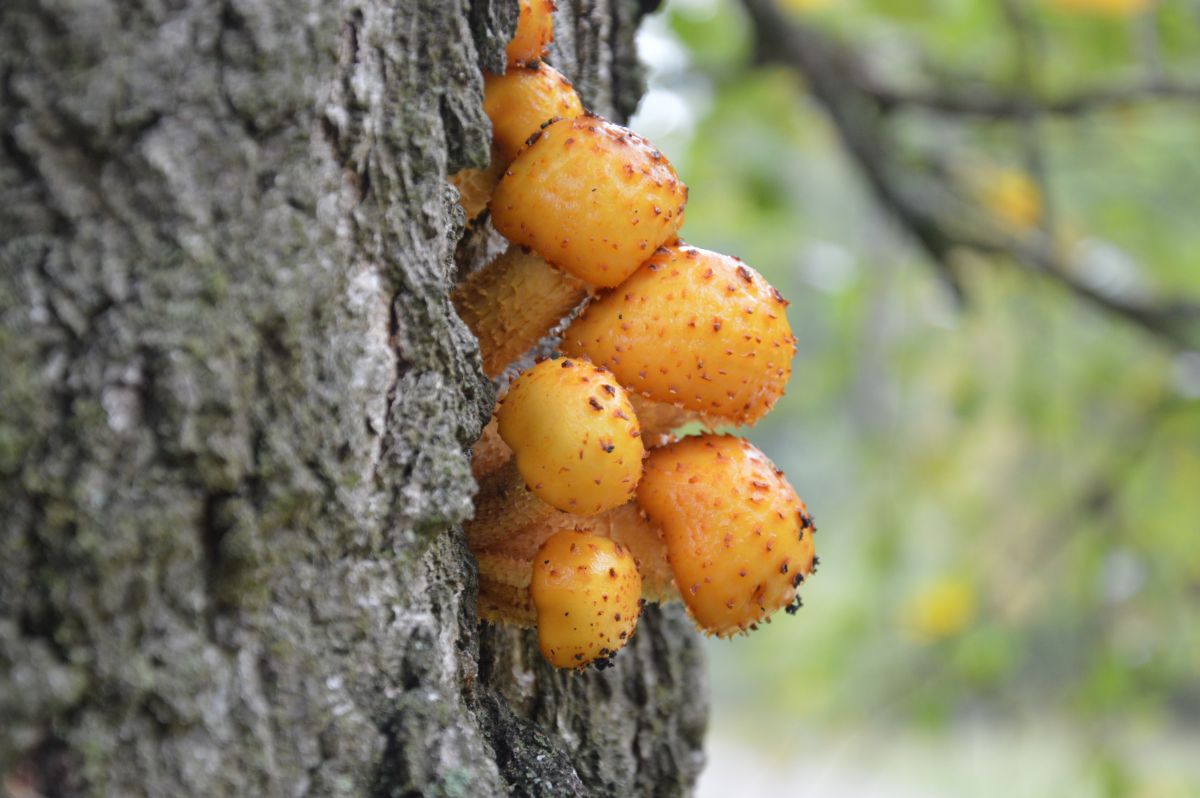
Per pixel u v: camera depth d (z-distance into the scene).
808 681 1.74
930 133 1.81
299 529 0.73
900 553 1.73
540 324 0.78
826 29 1.52
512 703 0.81
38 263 0.70
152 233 0.71
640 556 0.79
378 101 0.74
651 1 0.86
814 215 1.86
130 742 0.71
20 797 0.70
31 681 0.70
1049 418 1.74
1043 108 1.46
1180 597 1.64
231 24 0.72
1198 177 1.69
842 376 1.84
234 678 0.72
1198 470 1.68
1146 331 1.46
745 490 0.77
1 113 0.70
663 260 0.77
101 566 0.70
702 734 0.86
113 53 0.71
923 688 1.66
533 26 0.78
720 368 0.77
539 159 0.76
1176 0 1.41
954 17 1.45
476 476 0.78
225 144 0.72
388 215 0.74
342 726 0.73
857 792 3.00
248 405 0.72
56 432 0.70
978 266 1.74
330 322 0.73
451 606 0.75
